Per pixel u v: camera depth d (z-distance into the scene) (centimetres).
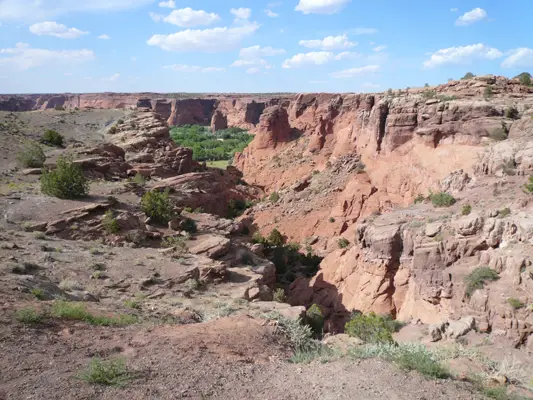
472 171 4381
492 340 2372
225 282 3098
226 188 7906
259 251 4450
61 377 1001
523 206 2978
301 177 8669
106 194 4578
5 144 6181
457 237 2945
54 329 1309
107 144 6600
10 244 2869
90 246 3253
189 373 1080
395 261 3488
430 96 5875
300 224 6294
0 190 4169
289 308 2511
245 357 1234
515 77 6631
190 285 2808
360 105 8881
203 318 1997
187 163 7212
